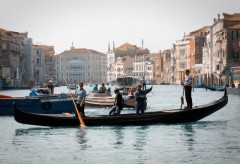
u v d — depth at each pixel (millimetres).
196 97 65562
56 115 25672
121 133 23391
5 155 18109
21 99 32312
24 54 149375
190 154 18031
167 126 25734
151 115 25609
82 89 25734
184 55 152750
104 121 25172
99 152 18578
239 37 95438
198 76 129625
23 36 149250
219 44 99562
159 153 18281
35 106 32469
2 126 26984
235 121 28750
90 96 44750
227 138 21812
